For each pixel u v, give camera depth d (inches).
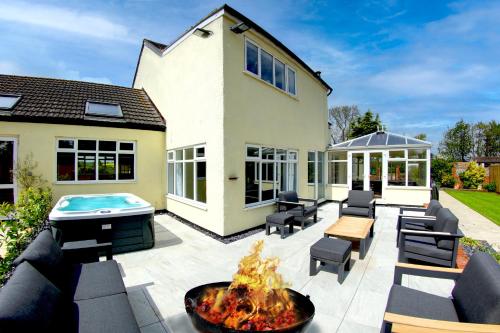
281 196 342.6
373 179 559.2
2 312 70.0
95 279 134.5
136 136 417.7
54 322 90.7
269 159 359.9
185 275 193.2
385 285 177.5
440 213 221.6
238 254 235.9
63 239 227.0
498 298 85.9
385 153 514.0
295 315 106.5
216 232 290.2
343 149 558.3
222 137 280.4
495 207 527.5
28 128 345.7
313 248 188.5
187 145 354.6
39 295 88.4
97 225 233.1
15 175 338.6
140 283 180.5
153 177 433.4
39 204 253.9
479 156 1336.1
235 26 280.7
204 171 319.0
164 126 433.1
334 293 166.4
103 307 109.3
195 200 339.3
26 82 430.3
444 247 185.9
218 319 100.6
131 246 243.4
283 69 394.6
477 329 82.7
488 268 100.9
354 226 247.6
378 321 136.9
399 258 199.3
